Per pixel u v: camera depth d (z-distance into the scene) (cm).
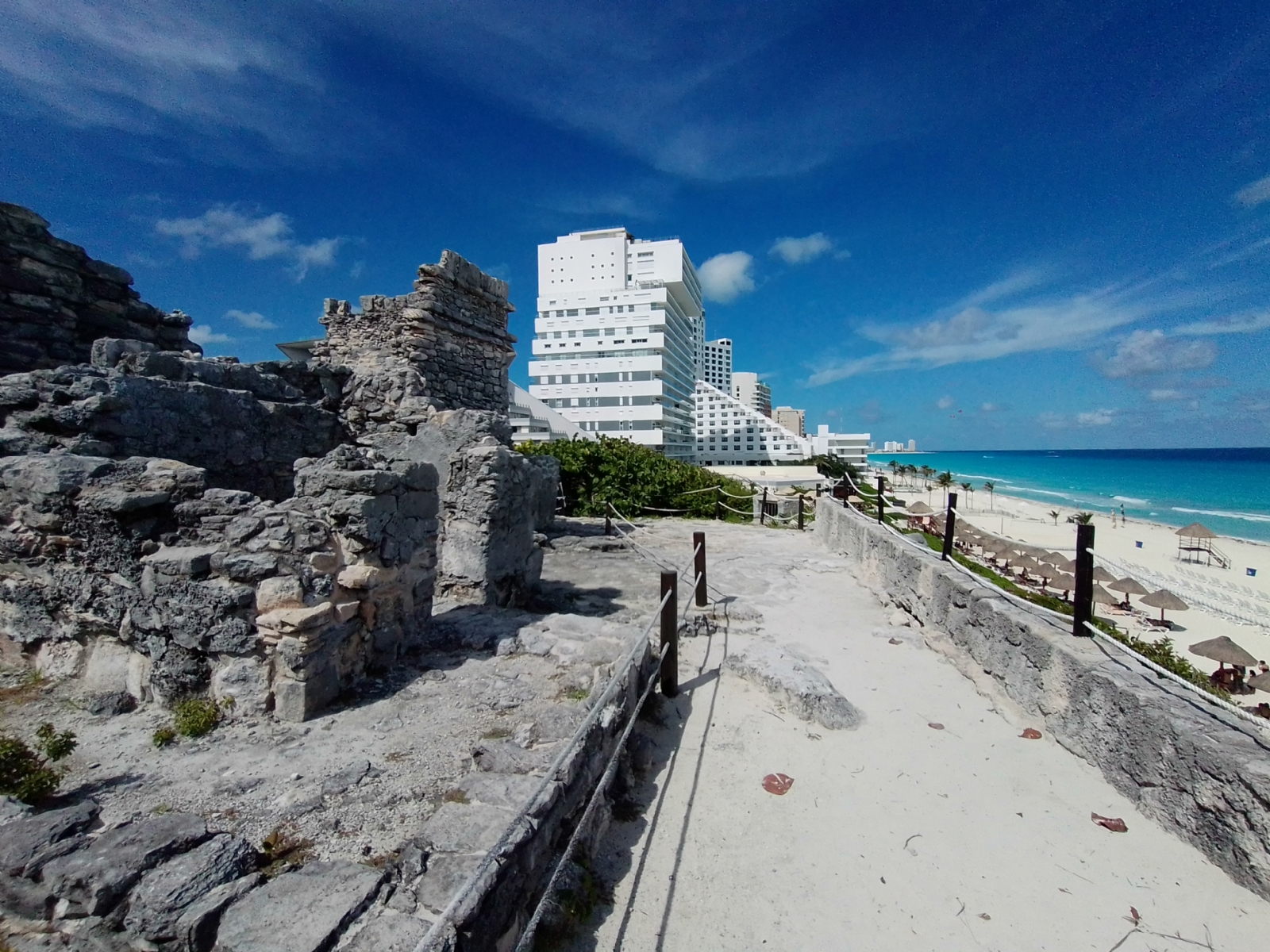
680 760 442
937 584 672
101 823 263
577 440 1823
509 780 294
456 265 1250
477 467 684
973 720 499
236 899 216
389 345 1183
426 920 207
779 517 1670
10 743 289
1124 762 393
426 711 393
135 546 397
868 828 368
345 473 441
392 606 477
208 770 318
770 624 732
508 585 730
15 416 536
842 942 288
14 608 439
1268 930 288
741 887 322
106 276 877
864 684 570
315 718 380
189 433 675
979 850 348
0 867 226
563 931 280
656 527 1479
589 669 462
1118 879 324
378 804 290
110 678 412
